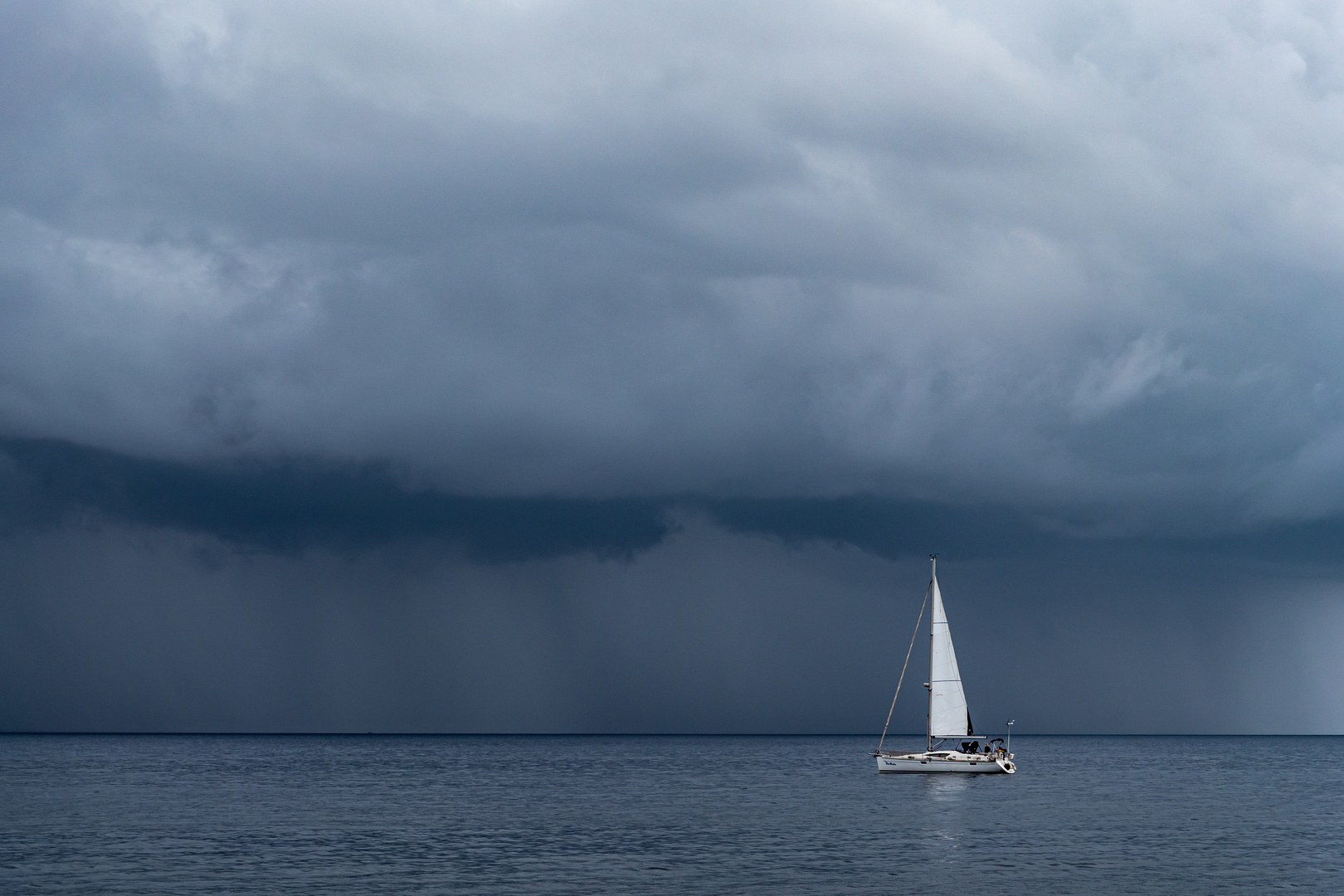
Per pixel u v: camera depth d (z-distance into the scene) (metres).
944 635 136.38
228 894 60.91
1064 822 96.69
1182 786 150.25
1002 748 147.25
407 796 127.56
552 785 150.50
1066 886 63.91
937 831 89.38
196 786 144.50
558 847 79.50
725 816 102.94
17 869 69.31
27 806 112.81
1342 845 80.88
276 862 72.06
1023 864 71.38
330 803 117.69
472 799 123.88
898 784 144.00
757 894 61.31
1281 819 100.38
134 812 106.25
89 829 91.12
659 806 114.44
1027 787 140.88
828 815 103.81
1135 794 132.00
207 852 76.69
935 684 136.00
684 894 61.44
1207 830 91.06
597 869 69.25
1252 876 67.12
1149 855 75.44
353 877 66.31
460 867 70.19
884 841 82.81
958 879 65.94
